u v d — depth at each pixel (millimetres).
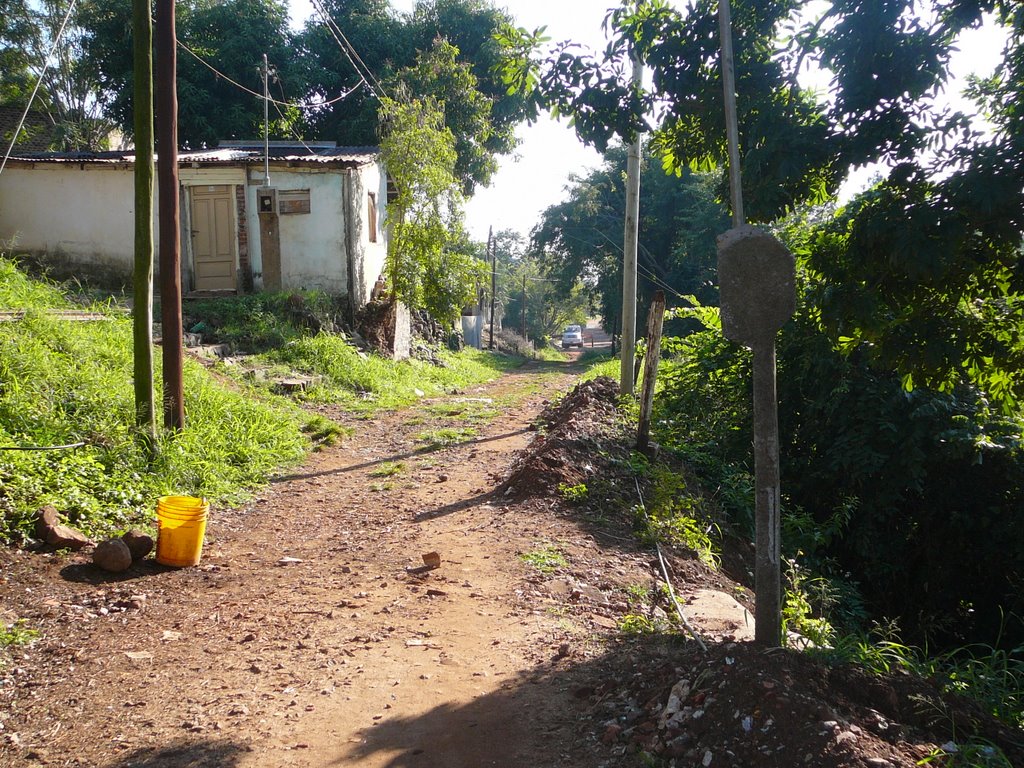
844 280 5273
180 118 27469
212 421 10781
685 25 5195
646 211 40312
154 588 6125
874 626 8148
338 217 19156
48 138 28391
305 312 17625
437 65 29062
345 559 7043
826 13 4863
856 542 9422
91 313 12922
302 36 30219
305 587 6277
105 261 18375
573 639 5246
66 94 30422
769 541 4020
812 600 7336
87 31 28172
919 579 9719
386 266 21969
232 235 19062
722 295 3965
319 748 3842
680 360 15344
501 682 4594
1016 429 8875
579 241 42344
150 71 8570
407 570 6691
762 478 4012
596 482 8914
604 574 6609
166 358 9406
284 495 9352
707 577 7184
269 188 18719
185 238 18953
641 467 9438
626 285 13133
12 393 8703
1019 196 4367
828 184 5133
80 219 18328
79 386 9562
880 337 5332
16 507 6676
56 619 5371
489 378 26297
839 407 9562
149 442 8844
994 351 5301
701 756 3453
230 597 6012
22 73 29328
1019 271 4918
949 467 9445
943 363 5227
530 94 5711
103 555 6293
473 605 5871
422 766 3693
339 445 12180
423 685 4543
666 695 3957
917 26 4793
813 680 3736
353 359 17281
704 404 11547
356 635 5281
